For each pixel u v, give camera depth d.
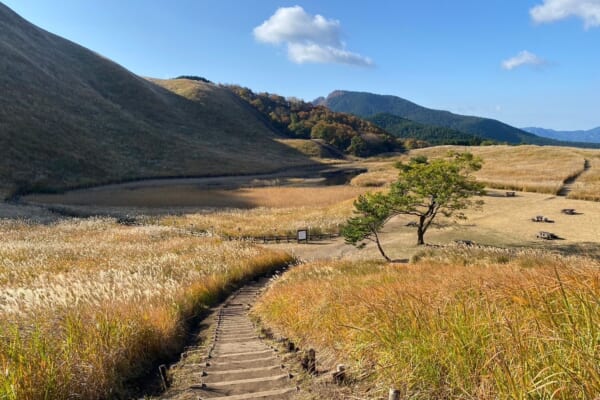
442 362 3.38
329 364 4.89
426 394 3.32
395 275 11.33
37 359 4.50
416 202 25.66
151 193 62.19
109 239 29.62
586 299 3.18
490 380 2.90
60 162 71.06
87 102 102.62
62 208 47.00
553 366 2.58
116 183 72.25
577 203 37.38
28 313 7.02
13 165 63.34
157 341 6.70
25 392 3.95
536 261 13.93
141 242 28.38
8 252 21.97
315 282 12.50
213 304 13.43
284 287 12.73
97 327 5.92
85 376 4.60
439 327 3.89
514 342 2.99
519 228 29.30
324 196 56.84
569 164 65.25
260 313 10.67
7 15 122.25
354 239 24.75
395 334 4.22
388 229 33.91
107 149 84.69
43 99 90.06
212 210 48.78
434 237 29.17
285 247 31.89
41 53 115.06
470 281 5.50
